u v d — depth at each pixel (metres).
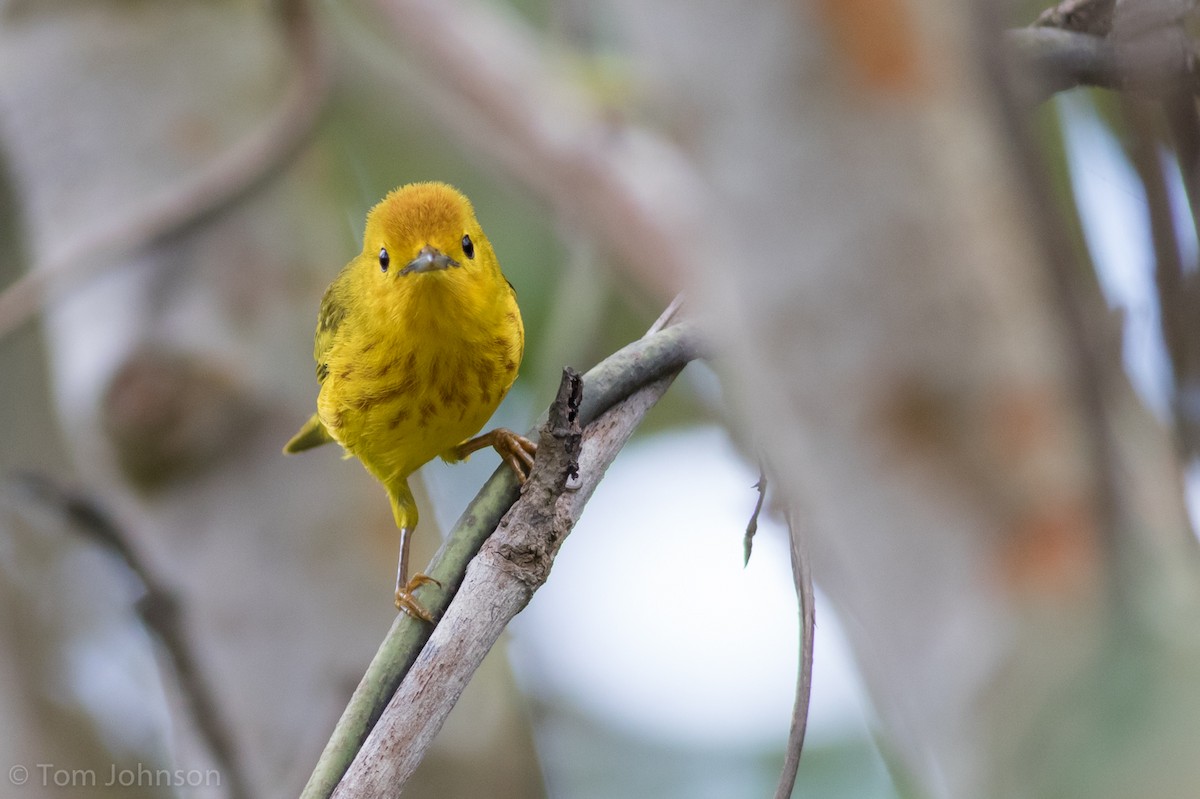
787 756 6.08
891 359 3.67
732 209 3.83
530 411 15.55
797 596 6.25
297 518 10.98
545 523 6.35
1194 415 5.17
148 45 11.98
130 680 14.08
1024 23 9.08
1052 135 9.07
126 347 10.90
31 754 13.34
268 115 12.12
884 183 3.64
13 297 11.06
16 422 14.75
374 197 17.50
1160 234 5.57
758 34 3.71
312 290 11.79
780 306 3.78
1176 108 5.72
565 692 16.62
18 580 14.05
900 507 3.71
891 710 4.25
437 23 13.97
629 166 13.03
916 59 3.62
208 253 11.31
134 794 13.47
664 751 16.16
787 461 3.97
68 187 11.65
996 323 3.62
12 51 12.17
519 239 17.12
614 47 14.06
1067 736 3.47
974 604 3.63
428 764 10.63
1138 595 3.54
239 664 10.54
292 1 11.41
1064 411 3.59
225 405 10.93
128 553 8.75
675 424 16.83
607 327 15.59
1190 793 3.28
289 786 10.08
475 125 14.88
